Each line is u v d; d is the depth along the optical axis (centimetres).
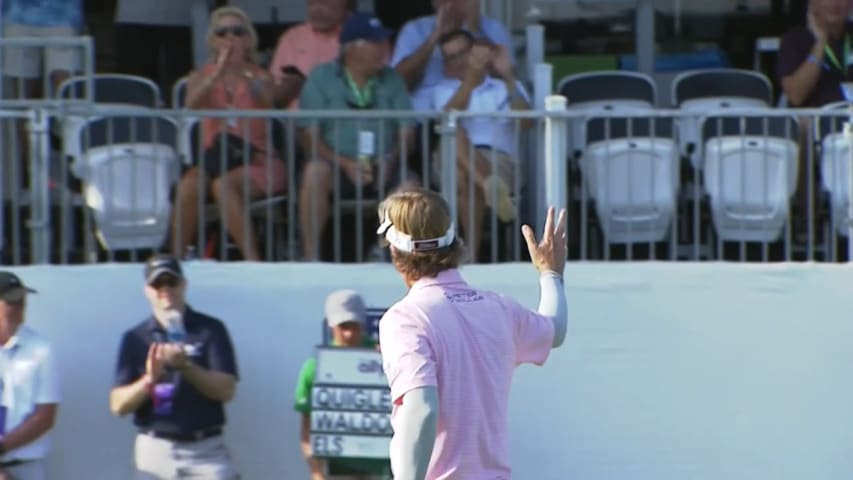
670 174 3159
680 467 3156
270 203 3117
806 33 3547
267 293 3098
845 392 3144
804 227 3219
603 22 3912
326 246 3169
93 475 3109
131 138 3083
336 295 2930
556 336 1883
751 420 3152
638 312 3138
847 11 3547
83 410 3102
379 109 3238
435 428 1761
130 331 2986
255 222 3150
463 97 3288
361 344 2934
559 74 3894
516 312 1870
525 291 3086
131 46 3762
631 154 3159
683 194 3216
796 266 3130
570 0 3903
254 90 3319
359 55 3234
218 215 3133
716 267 3131
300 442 3119
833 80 3528
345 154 3117
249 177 3112
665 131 3162
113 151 3084
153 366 2902
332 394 2905
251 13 3816
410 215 1856
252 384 3111
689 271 3134
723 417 3152
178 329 2977
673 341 3142
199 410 2967
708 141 3152
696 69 3909
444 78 3369
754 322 3141
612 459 3155
